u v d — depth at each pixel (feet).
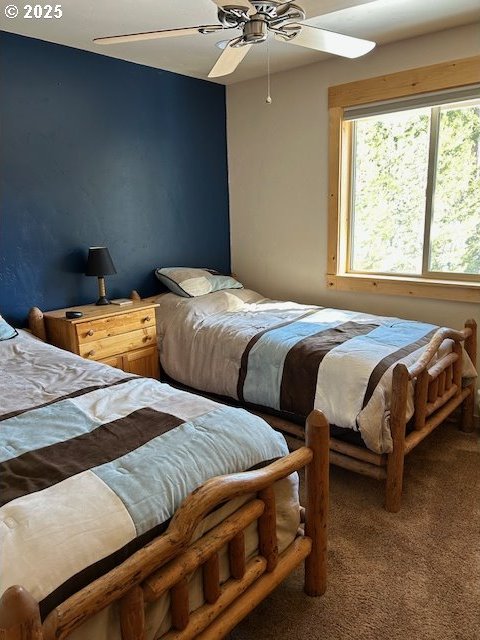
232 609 4.34
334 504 7.24
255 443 4.78
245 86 12.70
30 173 9.30
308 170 11.91
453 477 7.82
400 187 10.89
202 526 4.09
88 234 10.44
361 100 10.62
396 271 11.34
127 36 6.04
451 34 9.21
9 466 4.08
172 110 11.84
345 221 11.76
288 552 5.04
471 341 9.27
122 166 10.93
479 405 9.95
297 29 5.83
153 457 4.23
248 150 13.04
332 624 5.13
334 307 12.14
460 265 10.28
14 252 9.24
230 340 9.17
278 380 8.11
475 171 9.74
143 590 3.49
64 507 3.54
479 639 4.91
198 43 9.64
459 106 9.67
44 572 3.09
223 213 13.74
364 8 8.21
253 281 13.76
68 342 9.06
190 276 11.61
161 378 10.71
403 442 6.81
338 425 7.21
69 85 9.70
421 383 7.28
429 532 6.54
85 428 4.81
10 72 8.80
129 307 9.94
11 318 9.34
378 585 5.65
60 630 2.89
